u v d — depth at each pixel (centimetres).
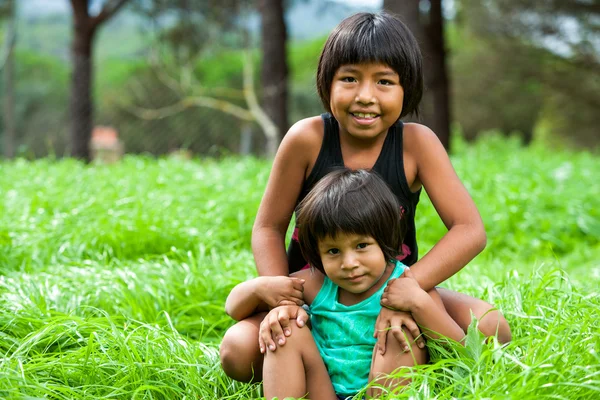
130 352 329
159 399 312
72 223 596
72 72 1445
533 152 1515
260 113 1373
